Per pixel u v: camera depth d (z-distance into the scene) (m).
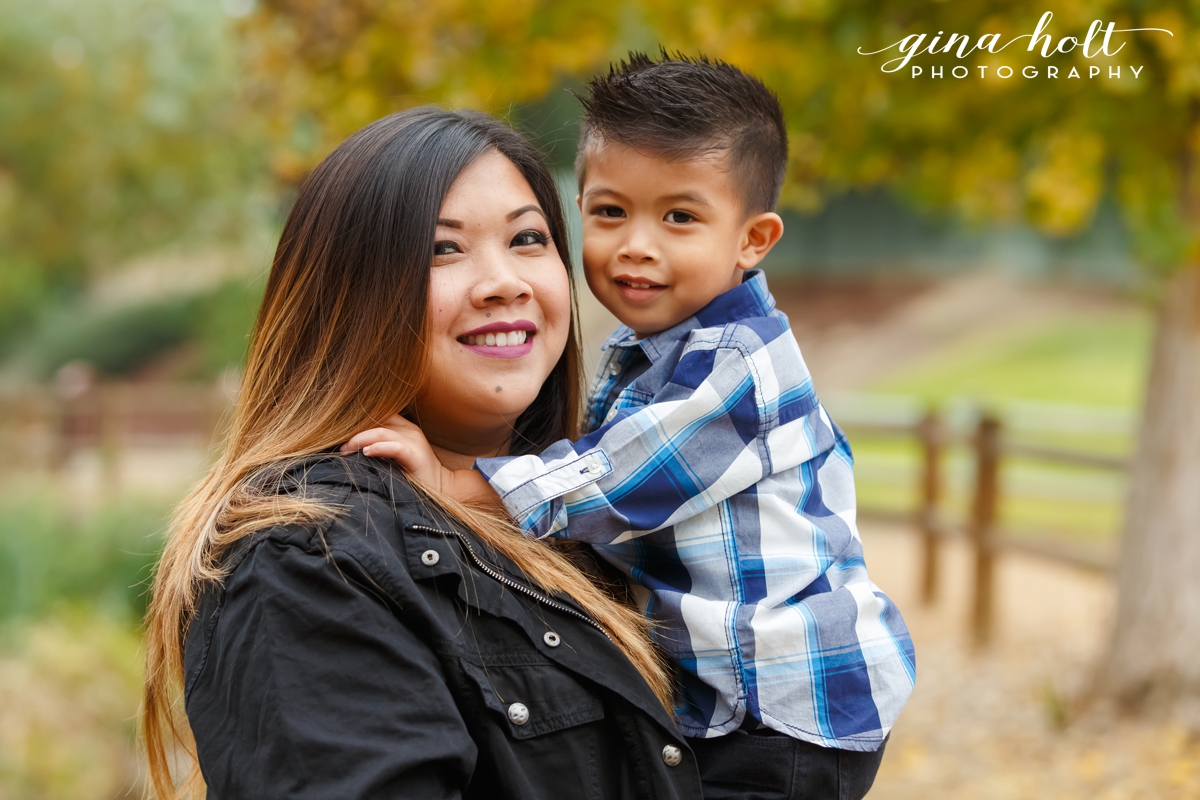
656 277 1.63
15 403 11.52
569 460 1.45
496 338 1.44
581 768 1.28
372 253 1.39
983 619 6.23
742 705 1.42
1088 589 6.98
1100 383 12.96
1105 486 7.38
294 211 1.48
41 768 4.20
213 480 1.45
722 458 1.49
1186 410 4.50
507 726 1.24
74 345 18.75
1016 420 6.90
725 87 1.66
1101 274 16.06
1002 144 4.68
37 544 6.67
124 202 13.46
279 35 4.54
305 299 1.44
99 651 5.23
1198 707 4.34
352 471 1.31
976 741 4.61
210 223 13.62
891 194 16.19
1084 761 4.22
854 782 1.46
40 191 13.56
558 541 1.51
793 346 1.60
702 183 1.61
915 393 13.56
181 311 18.75
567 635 1.32
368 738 1.12
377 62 4.27
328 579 1.18
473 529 1.34
